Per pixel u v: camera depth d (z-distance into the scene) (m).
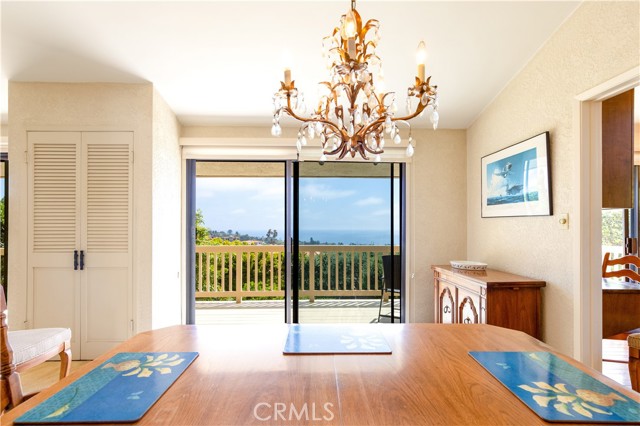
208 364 1.14
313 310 3.74
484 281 2.39
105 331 2.83
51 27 2.21
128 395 0.94
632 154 2.57
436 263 3.69
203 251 4.97
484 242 3.31
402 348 1.29
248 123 3.59
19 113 2.82
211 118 3.48
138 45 2.39
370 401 0.91
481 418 0.83
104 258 2.83
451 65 2.63
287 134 3.64
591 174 2.09
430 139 3.72
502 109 2.96
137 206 2.83
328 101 1.54
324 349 1.27
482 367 1.12
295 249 3.71
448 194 3.71
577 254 2.10
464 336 1.44
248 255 4.97
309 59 2.54
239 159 3.63
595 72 1.96
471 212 3.61
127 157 2.84
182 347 1.30
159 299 2.99
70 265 2.83
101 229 2.83
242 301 5.11
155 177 2.91
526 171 2.59
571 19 2.14
